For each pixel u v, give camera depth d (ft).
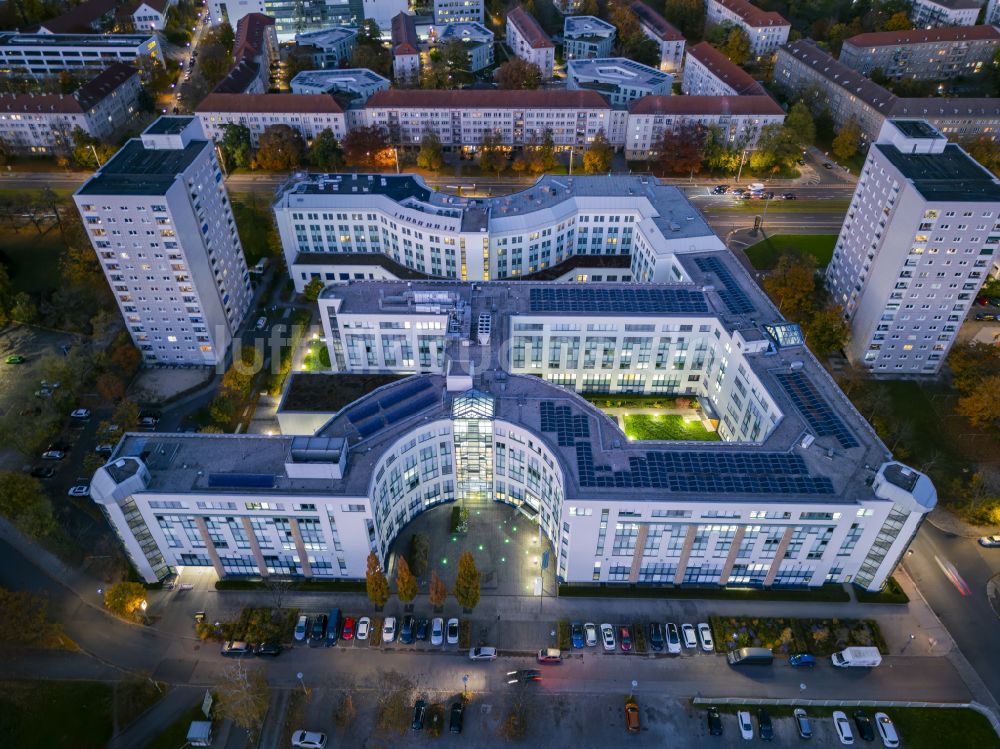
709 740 393.29
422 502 515.09
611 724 400.88
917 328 606.96
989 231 544.62
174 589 467.52
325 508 425.28
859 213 638.53
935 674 422.82
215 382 634.43
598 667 427.33
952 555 486.38
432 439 483.51
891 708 405.80
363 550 452.35
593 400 621.31
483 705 408.67
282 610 453.99
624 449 455.63
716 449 455.63
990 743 390.83
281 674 422.82
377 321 580.30
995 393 543.80
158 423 585.63
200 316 614.34
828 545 439.63
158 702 408.46
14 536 495.41
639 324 575.38
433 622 443.73
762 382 508.12
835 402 491.72
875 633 439.22
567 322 575.79
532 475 486.38
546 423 472.44
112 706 405.18
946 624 447.42
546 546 496.23
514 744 391.65
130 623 447.83
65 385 581.53
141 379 631.15
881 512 417.69
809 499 419.33
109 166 585.63
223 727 397.19
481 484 521.24
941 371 640.58
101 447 546.67
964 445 564.30
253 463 447.42
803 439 457.68
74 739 391.24
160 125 624.18
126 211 549.54
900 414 593.83
